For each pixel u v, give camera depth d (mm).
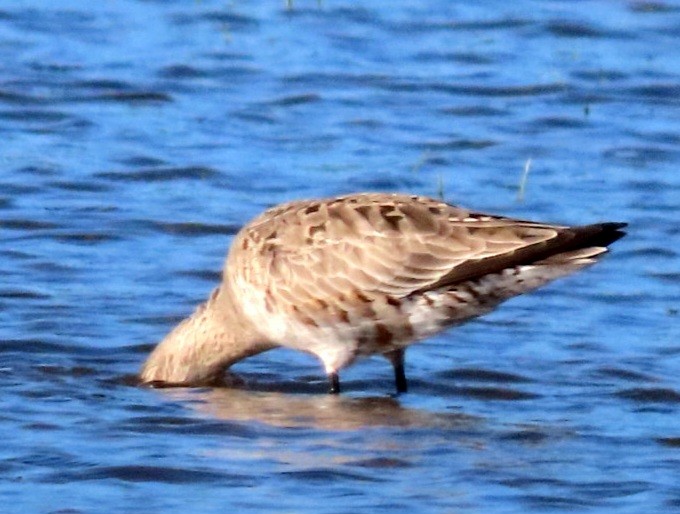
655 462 13750
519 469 13500
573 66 28219
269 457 13688
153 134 24406
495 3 31406
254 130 24812
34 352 16609
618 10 31062
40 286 18531
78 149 23672
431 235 15109
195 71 27297
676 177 23250
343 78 27312
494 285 15000
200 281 18953
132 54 27969
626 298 18750
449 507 12625
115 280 18859
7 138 24062
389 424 14680
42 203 21438
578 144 24656
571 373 16312
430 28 30000
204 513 12469
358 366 16594
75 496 12805
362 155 23844
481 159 23875
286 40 29125
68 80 26531
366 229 15250
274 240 15484
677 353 16953
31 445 13914
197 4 30797
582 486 13125
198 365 16047
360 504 12648
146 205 21500
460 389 15875
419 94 26703
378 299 15172
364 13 30594
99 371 16234
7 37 28500
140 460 13555
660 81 27438
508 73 27828
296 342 15641
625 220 21328
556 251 14820
